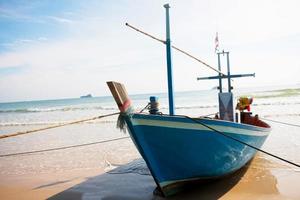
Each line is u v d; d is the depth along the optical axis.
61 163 10.16
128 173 8.43
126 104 5.20
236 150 6.77
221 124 6.18
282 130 14.45
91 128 19.59
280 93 45.59
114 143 13.53
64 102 86.12
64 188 7.43
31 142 15.05
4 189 7.60
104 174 8.48
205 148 6.03
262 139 8.65
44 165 9.99
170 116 5.57
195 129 5.79
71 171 9.03
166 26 6.64
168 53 6.61
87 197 6.71
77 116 31.08
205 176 6.54
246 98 10.36
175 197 6.27
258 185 6.85
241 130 6.82
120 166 9.30
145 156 5.62
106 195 6.75
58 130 19.45
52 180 8.17
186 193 6.49
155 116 5.45
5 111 46.44
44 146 13.75
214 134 6.05
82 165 9.72
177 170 6.03
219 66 10.30
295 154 9.57
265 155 9.66
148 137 5.50
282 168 8.13
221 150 6.31
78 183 7.77
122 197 6.54
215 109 30.28
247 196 6.21
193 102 43.12
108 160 10.20
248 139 7.24
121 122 5.33
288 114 20.72
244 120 10.34
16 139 16.25
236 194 6.34
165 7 6.66
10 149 13.36
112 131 17.61
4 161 10.88
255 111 24.08
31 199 6.78
